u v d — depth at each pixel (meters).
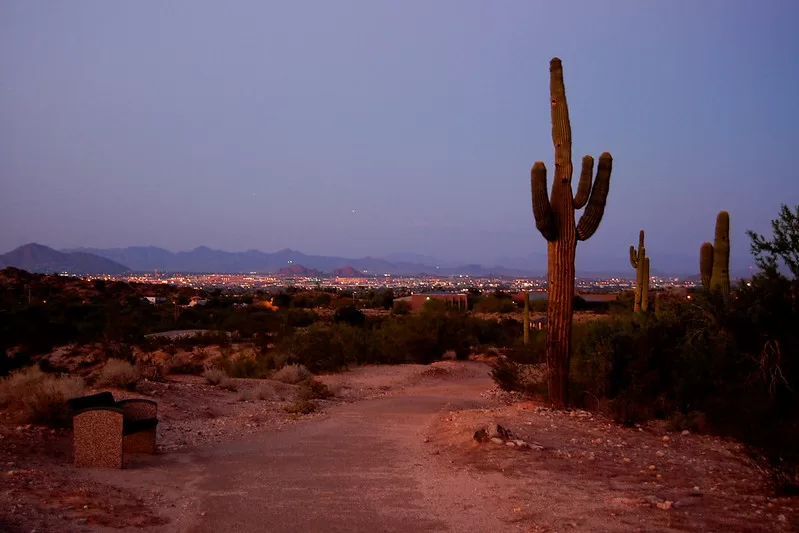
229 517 7.23
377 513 7.40
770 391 11.02
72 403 9.62
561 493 7.95
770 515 6.95
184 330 55.28
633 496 7.74
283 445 11.88
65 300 77.81
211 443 12.03
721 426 11.82
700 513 7.05
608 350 14.90
